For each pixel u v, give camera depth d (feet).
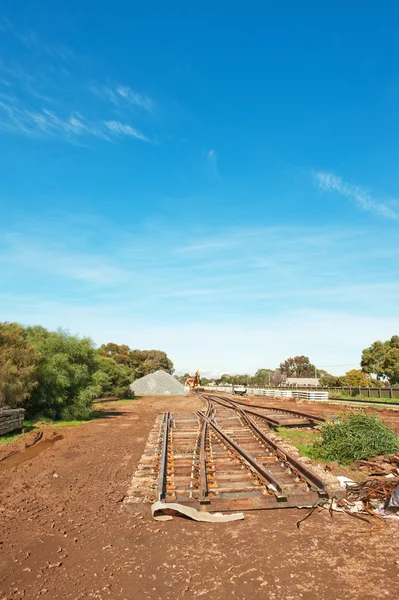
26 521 23.09
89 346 89.35
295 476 29.91
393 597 14.74
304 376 376.48
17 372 65.31
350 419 40.40
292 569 16.81
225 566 17.20
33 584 16.20
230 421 65.87
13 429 58.80
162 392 229.25
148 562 17.76
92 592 15.56
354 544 18.94
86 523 22.63
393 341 212.23
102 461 39.17
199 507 23.70
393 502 22.56
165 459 35.88
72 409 78.38
